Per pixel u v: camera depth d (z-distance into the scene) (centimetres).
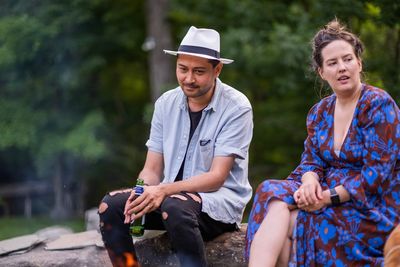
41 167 1180
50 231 648
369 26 727
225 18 1165
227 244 416
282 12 1060
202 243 372
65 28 1159
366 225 351
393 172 361
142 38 1316
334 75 367
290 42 950
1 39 1091
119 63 1330
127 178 1252
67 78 1174
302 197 356
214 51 397
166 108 423
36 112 1177
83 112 1241
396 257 316
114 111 1325
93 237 478
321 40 374
